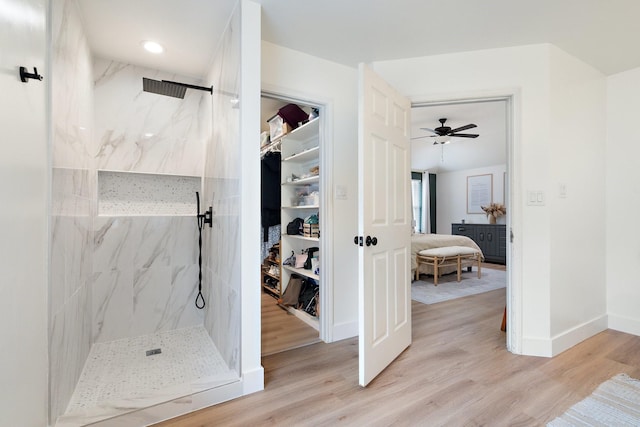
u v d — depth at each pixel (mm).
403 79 2492
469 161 7129
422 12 1896
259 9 1795
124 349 2285
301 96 2369
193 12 1896
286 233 3551
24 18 1059
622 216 2693
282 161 3543
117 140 2549
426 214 8078
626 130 2668
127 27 2043
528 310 2244
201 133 2887
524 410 1585
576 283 2449
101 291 2426
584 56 2432
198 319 2814
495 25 2027
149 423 1499
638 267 2605
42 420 1229
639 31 2086
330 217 2504
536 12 1892
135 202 2688
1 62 890
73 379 1686
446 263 4902
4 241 913
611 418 1518
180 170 2795
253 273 1782
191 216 2801
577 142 2467
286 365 2096
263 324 2928
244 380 1741
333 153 2520
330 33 2127
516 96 2275
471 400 1671
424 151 6703
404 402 1655
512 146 2303
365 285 1833
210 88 2439
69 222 1613
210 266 2504
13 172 977
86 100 2082
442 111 4238
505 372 1979
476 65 2357
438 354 2254
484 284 4652
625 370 2002
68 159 1604
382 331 2020
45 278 1253
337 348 2381
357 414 1554
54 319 1355
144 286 2594
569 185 2385
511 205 2305
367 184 1873
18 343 1010
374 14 1912
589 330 2559
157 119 2711
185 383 1752
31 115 1124
